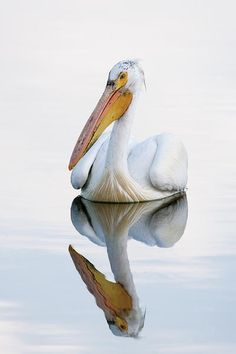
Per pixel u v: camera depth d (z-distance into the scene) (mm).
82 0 37406
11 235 14344
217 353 10305
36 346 10500
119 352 10352
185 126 20328
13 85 24453
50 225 14859
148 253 13625
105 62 26734
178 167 16516
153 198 16359
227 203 16016
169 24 32406
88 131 15969
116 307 11539
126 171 16141
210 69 25984
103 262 13211
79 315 11336
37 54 28016
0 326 11031
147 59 27062
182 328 10953
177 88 23875
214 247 13867
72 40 29656
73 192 16734
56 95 23281
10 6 36188
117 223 15094
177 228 14789
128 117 16062
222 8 35781
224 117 21000
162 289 12148
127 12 34781
